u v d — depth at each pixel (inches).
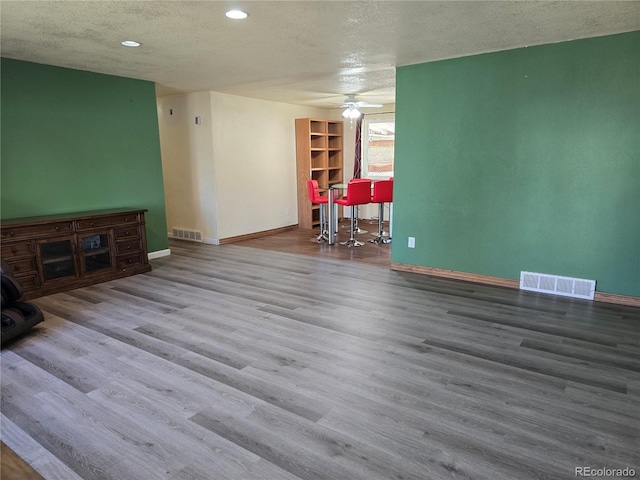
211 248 255.0
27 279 159.6
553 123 153.3
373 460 74.4
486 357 111.7
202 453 76.7
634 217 144.2
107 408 90.6
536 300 155.3
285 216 315.0
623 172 143.9
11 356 114.2
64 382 101.0
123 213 188.1
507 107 161.3
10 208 167.8
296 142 317.7
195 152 263.7
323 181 340.5
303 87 237.1
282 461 74.4
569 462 73.4
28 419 87.0
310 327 132.7
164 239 233.3
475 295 162.1
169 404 91.9
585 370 104.4
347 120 353.1
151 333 129.1
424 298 159.3
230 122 263.4
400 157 190.5
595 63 142.9
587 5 110.5
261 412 88.7
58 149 181.0
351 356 113.2
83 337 126.3
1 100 161.6
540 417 86.0
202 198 267.0
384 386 98.3
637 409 88.3
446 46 151.2
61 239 168.1
